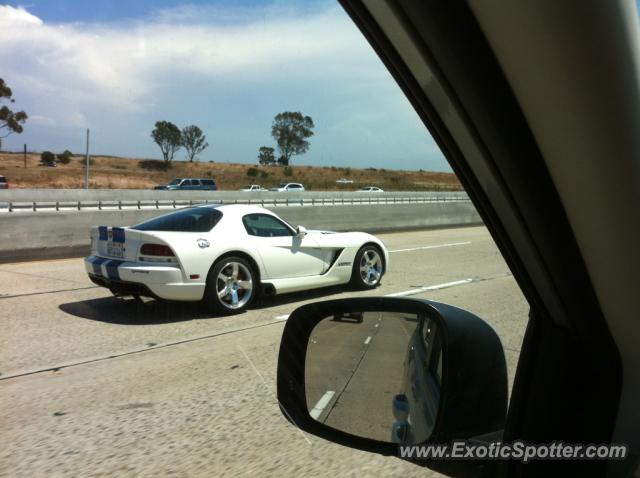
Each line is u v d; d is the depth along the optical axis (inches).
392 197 1115.3
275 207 751.7
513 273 69.0
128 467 125.1
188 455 130.9
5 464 126.6
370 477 120.1
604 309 62.3
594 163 53.8
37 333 245.8
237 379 183.2
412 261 499.5
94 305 305.6
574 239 60.2
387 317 85.3
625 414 62.9
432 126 61.3
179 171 2957.7
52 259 513.0
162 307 299.9
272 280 301.7
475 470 66.6
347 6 54.1
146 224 293.0
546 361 68.4
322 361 88.0
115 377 186.5
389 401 81.5
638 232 55.9
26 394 170.9
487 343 69.2
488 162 59.2
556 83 50.7
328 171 2950.3
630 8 48.5
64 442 137.8
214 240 278.7
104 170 2842.0
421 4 50.4
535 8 47.1
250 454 131.0
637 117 51.6
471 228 960.3
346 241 341.7
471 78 53.8
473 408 67.4
